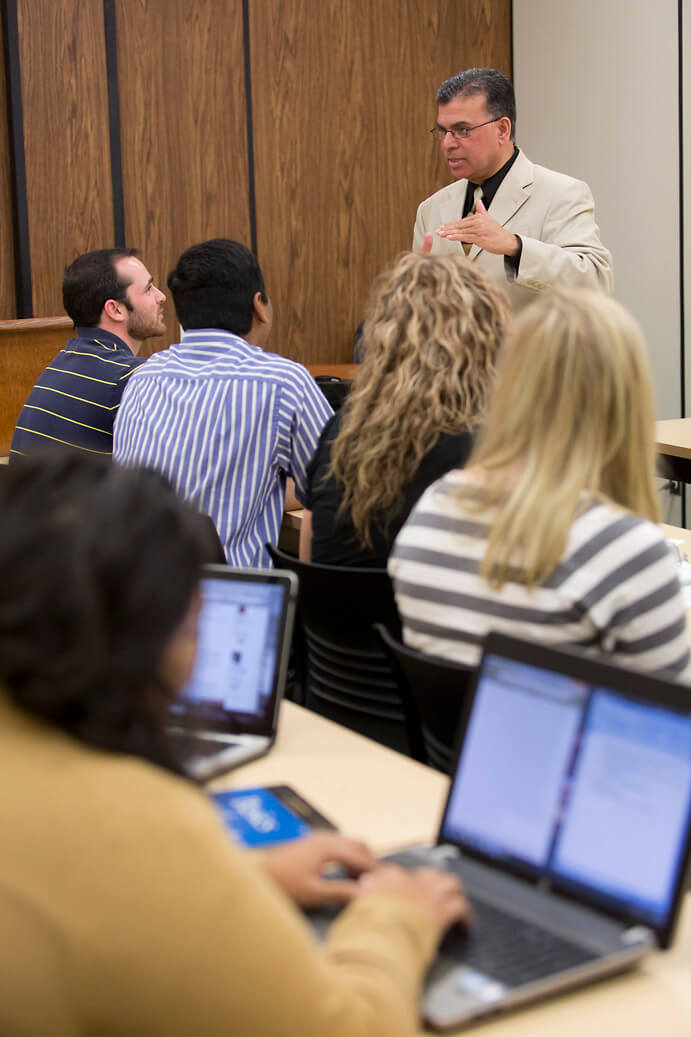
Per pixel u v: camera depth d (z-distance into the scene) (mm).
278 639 1455
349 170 5473
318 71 5320
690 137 5012
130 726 740
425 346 1896
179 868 699
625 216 5398
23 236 4668
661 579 1340
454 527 1460
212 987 687
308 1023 712
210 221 5148
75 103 4723
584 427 1373
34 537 717
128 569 723
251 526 2389
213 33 5027
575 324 1378
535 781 1045
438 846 1094
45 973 674
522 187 3637
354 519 1984
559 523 1341
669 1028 890
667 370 5328
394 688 2033
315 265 5461
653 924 947
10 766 710
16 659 704
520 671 1079
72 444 3018
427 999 886
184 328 2475
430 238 3148
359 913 879
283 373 2361
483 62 5758
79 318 3113
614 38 5285
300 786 1353
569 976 914
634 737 988
